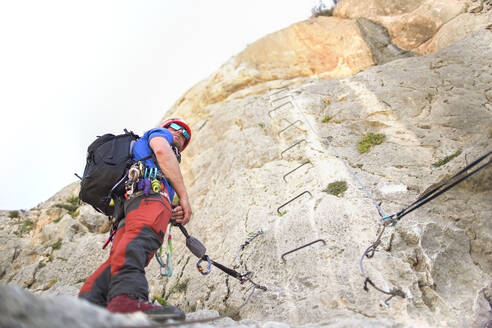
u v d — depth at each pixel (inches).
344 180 215.0
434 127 236.1
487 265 163.9
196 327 108.3
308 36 400.5
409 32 370.0
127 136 144.6
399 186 202.2
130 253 120.6
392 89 273.0
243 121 307.4
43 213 359.3
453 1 360.5
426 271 157.2
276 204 222.7
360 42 379.6
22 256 317.1
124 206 133.4
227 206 242.8
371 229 176.6
